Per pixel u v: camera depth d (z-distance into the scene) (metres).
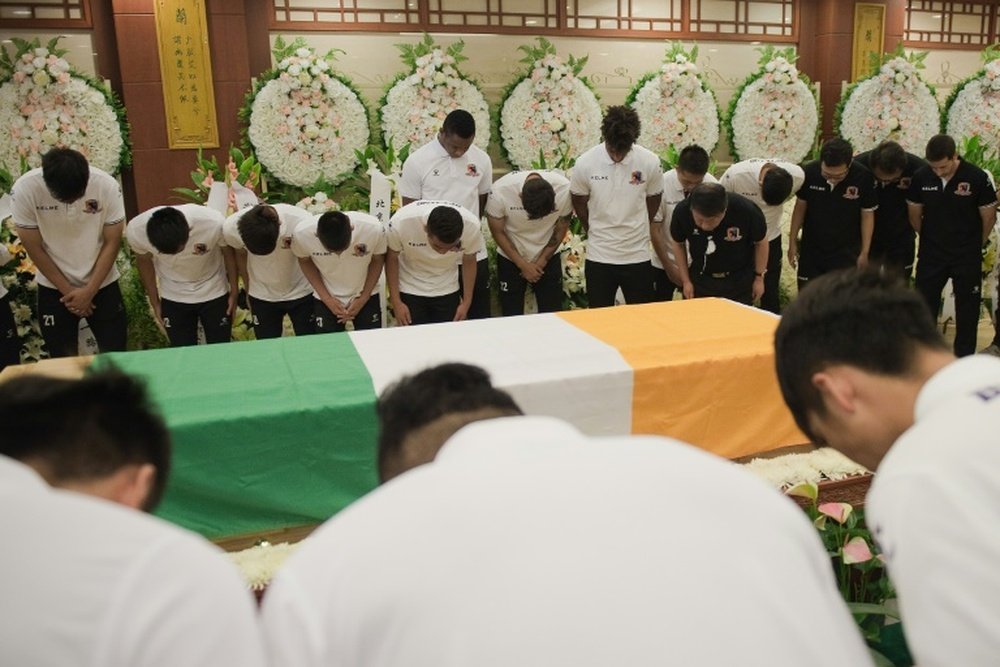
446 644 0.64
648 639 0.65
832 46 6.97
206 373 2.34
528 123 6.07
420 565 0.68
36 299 4.27
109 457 0.88
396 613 0.66
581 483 0.75
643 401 2.35
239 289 4.44
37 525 0.70
